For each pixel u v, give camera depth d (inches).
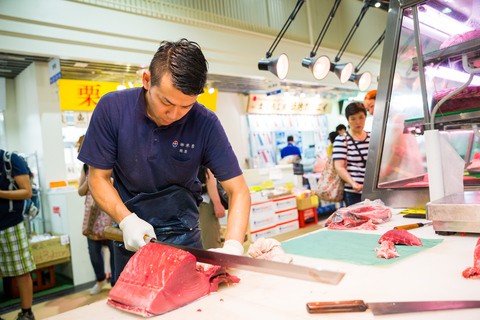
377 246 62.4
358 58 360.5
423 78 91.0
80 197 186.4
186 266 47.0
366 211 81.8
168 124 61.4
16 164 127.0
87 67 210.5
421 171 105.7
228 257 48.3
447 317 35.8
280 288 48.8
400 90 97.5
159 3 220.8
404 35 96.7
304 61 172.7
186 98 52.9
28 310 125.6
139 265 50.1
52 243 175.9
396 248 60.0
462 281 44.4
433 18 91.1
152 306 43.5
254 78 275.6
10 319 138.3
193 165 68.8
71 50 189.3
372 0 166.1
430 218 65.8
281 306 43.1
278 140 353.1
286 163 327.9
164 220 69.3
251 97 318.3
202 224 123.9
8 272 123.0
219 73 249.6
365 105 142.9
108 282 176.7
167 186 69.5
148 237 57.3
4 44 171.2
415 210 89.0
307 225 273.0
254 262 44.9
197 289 47.7
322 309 39.9
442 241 61.7
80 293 166.9
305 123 375.6
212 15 246.8
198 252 52.7
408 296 41.8
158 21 219.5
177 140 65.3
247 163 319.9
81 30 191.8
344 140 141.8
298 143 372.5
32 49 178.2
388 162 99.4
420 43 92.6
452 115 86.0
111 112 62.7
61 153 205.3
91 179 66.0
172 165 66.7
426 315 36.7
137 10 210.8
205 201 123.0
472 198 68.3
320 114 385.7
